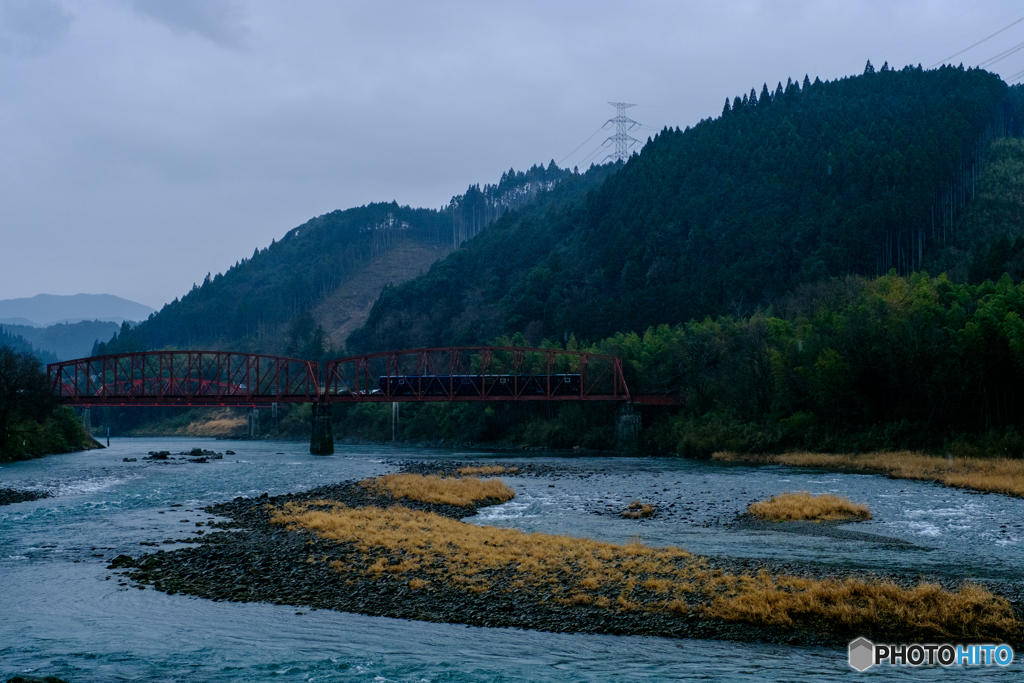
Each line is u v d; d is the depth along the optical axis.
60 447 114.75
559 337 188.50
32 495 56.16
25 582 29.17
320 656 21.19
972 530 39.72
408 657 21.05
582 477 73.88
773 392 107.25
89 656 21.11
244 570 30.70
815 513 44.44
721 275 165.62
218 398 133.38
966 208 184.00
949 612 23.28
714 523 43.19
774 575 28.36
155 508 49.12
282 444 186.88
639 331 166.25
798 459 89.38
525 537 35.75
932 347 86.56
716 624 23.58
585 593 26.41
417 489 56.53
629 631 23.22
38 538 38.06
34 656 21.08
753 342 110.69
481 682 19.11
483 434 159.62
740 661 20.59
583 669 20.02
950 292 97.19
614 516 46.47
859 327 94.12
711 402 117.31
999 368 79.94
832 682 18.81
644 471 80.94
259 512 46.09
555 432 140.25
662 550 33.09
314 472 80.69
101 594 27.47
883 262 161.50
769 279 167.38
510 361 166.25
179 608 25.84
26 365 113.94
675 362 128.25
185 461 98.62
